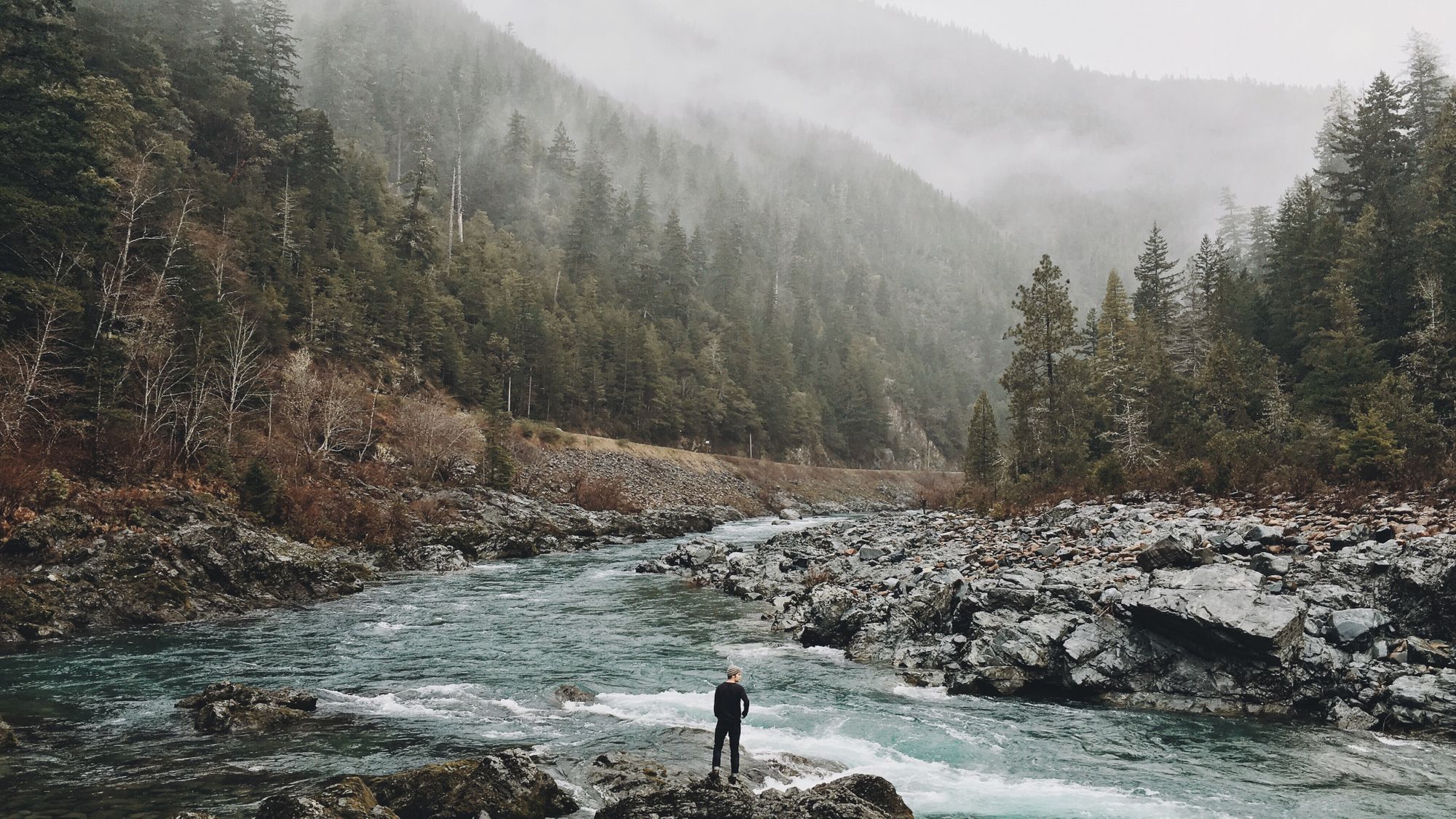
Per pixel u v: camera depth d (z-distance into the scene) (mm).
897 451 145375
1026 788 11484
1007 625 18172
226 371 43594
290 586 29203
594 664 19859
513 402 88562
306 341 61781
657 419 103812
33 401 31125
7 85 32562
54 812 9773
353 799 9070
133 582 24188
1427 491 23188
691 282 140500
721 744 11266
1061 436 45750
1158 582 17703
